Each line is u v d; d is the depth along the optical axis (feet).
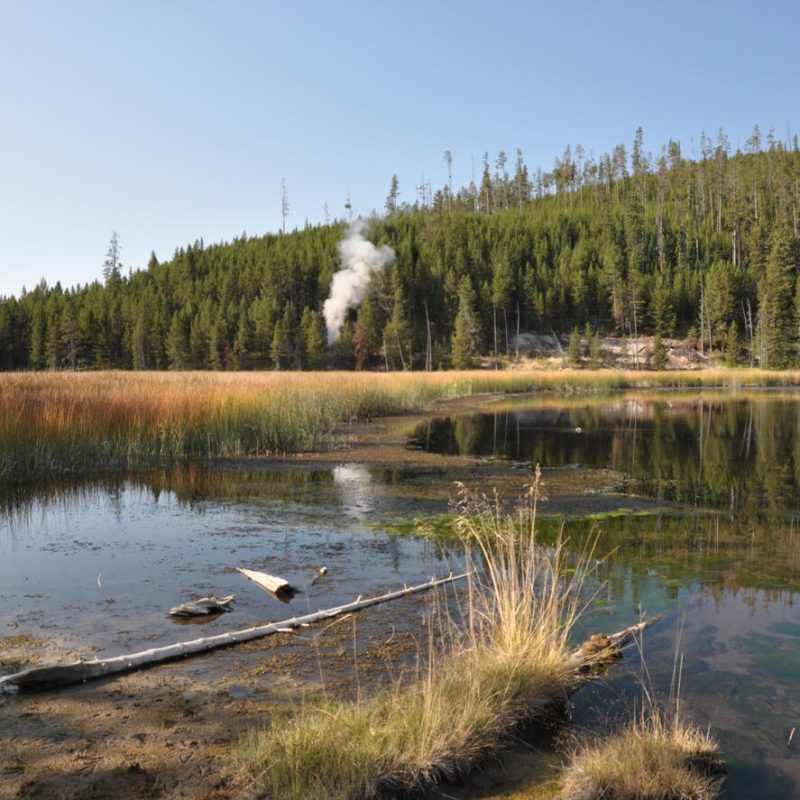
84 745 10.20
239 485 33.68
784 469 39.68
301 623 15.49
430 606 16.67
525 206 404.16
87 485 33.32
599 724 11.41
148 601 16.98
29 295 322.14
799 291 227.40
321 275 272.51
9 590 17.70
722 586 18.35
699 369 221.66
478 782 9.74
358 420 70.74
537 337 253.03
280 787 8.99
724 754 10.57
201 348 242.37
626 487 33.68
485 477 36.63
